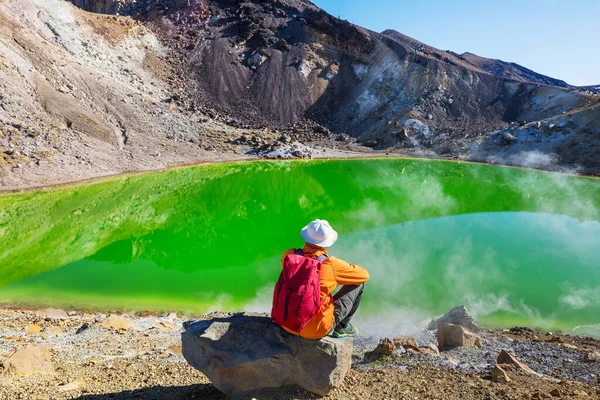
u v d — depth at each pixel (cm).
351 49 9638
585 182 4781
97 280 1645
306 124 8075
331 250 2075
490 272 1750
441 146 6894
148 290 1548
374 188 4325
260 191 4025
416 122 7494
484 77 8669
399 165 5853
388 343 685
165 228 2598
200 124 6494
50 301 1399
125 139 5206
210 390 463
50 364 563
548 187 4462
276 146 6175
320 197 3847
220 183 4256
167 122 6028
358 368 603
